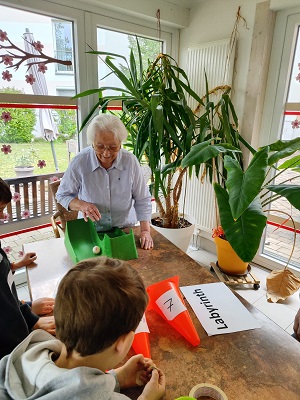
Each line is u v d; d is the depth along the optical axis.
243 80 2.39
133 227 1.67
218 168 2.35
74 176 1.60
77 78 2.28
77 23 2.15
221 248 2.26
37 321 0.89
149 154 2.13
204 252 2.96
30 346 0.61
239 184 1.30
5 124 2.02
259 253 2.69
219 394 0.64
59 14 2.05
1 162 2.07
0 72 1.92
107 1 2.17
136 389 0.68
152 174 2.48
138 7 2.35
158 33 2.64
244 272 2.33
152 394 0.62
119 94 2.54
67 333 0.51
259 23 2.19
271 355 0.78
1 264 0.79
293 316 2.02
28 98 2.06
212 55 2.51
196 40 2.72
